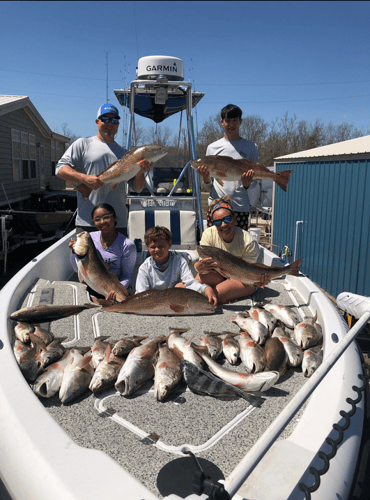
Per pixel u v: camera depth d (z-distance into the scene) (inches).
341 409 70.5
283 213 432.8
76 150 163.9
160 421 74.1
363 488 62.0
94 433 70.3
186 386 86.7
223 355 102.2
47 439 63.3
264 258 201.8
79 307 120.4
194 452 65.8
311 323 112.0
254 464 44.4
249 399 78.3
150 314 123.8
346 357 88.4
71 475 55.9
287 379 91.0
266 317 113.7
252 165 150.6
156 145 142.6
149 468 62.0
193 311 124.6
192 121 229.0
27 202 632.4
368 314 80.0
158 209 201.5
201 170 150.8
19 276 137.9
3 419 69.4
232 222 143.3
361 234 277.4
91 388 80.3
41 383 79.3
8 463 63.4
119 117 163.5
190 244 195.8
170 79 228.4
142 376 82.8
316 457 59.6
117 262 150.7
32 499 56.4
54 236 458.6
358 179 281.1
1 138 530.3
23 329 102.7
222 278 142.5
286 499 52.7
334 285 312.3
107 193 166.7
